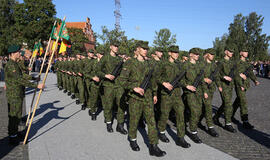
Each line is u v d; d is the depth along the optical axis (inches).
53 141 156.8
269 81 769.6
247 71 203.3
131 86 135.8
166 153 140.9
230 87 191.6
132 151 142.7
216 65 191.8
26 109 252.1
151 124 137.2
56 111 247.4
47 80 632.4
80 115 233.6
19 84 145.3
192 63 167.2
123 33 1200.2
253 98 380.8
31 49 1246.3
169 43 1280.8
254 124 213.5
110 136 171.2
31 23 1237.1
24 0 1248.8
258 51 1935.3
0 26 1697.8
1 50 1612.9
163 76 152.0
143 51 137.1
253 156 138.6
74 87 326.6
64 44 232.5
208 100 179.3
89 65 228.1
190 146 153.6
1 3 1716.3
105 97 183.6
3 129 178.7
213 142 163.2
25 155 132.5
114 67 183.8
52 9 1309.1
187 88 161.3
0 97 333.4
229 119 190.9
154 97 150.0
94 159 129.9
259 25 2032.5
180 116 153.3
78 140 160.2
